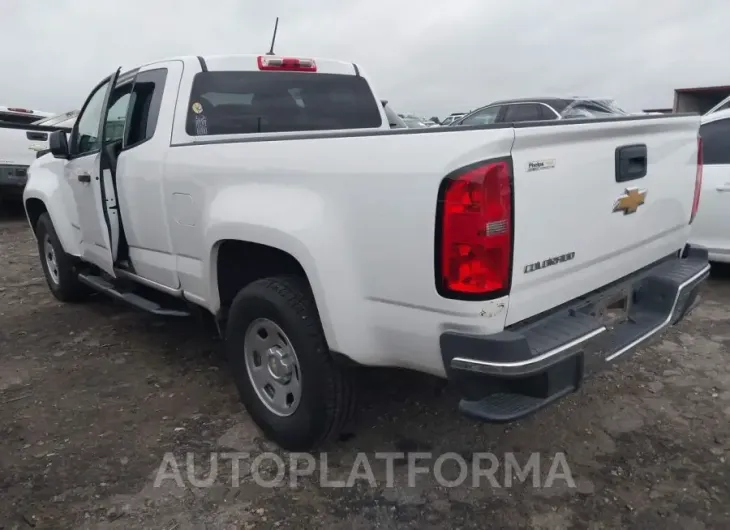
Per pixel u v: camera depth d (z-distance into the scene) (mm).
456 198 2221
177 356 4434
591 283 2756
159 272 3883
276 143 2859
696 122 3256
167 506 2785
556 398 2395
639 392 3752
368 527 2648
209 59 3871
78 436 3365
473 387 2352
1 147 9930
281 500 2822
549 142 2367
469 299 2271
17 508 2771
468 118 12859
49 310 5516
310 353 2859
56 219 5074
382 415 3518
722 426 3371
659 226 3143
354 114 4504
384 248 2461
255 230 2900
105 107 4195
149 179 3717
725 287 5773
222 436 3350
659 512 2711
